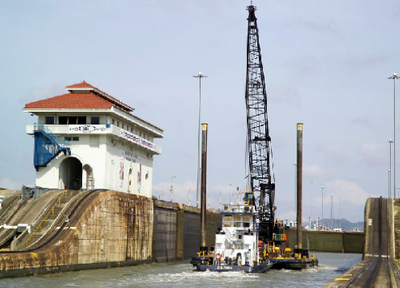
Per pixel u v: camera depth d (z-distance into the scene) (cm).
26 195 10575
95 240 10094
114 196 10881
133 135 12488
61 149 11456
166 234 13638
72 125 11475
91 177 11444
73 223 9556
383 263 12194
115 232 10881
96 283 8231
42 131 11500
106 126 11369
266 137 13700
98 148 11488
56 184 11594
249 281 9212
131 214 11606
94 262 10050
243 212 10681
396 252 14712
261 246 11881
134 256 11731
